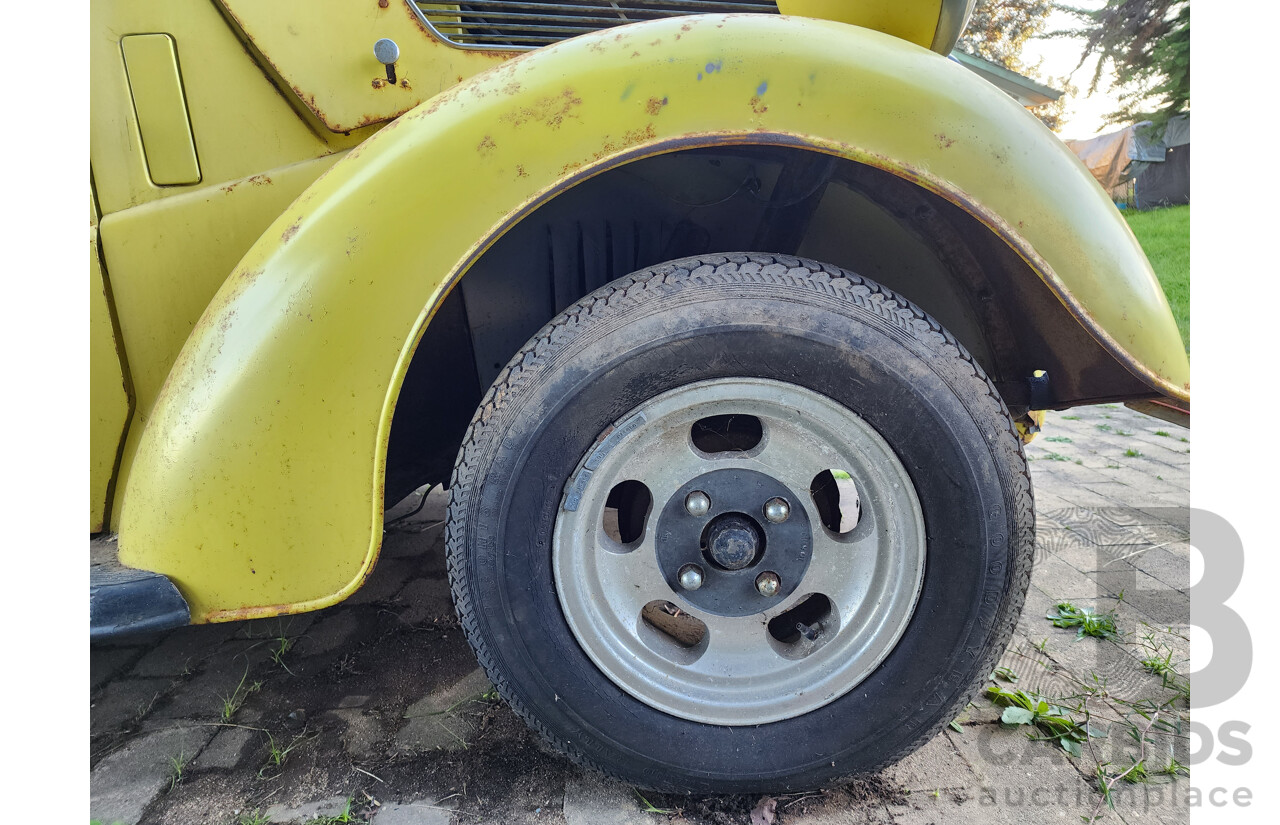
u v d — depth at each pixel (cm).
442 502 309
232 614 124
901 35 127
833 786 134
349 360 116
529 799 138
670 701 130
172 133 144
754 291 118
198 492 120
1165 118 1062
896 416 120
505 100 113
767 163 142
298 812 136
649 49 113
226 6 141
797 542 130
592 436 121
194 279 147
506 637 124
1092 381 153
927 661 125
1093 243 118
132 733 162
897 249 163
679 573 130
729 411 125
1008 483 121
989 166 114
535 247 150
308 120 150
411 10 148
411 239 114
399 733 158
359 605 219
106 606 119
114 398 146
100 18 139
